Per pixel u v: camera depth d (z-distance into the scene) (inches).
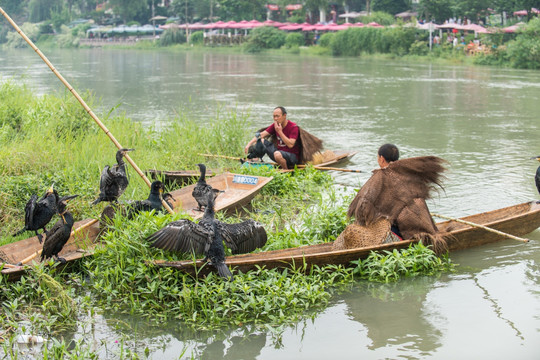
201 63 1817.2
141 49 3058.6
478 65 1665.8
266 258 269.3
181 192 370.6
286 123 460.1
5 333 229.0
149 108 802.2
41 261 263.6
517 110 799.7
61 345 212.2
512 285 271.4
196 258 261.6
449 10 2400.3
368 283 274.7
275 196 411.2
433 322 240.2
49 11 3885.3
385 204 294.2
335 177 456.1
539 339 227.1
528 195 398.9
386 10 2807.6
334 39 2235.5
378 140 595.2
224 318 242.7
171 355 218.2
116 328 236.4
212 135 511.2
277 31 2709.2
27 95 636.7
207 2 3366.1
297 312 249.0
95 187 366.9
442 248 295.6
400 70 1493.6
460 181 434.0
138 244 263.3
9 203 338.0
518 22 2098.9
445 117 742.5
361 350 220.7
